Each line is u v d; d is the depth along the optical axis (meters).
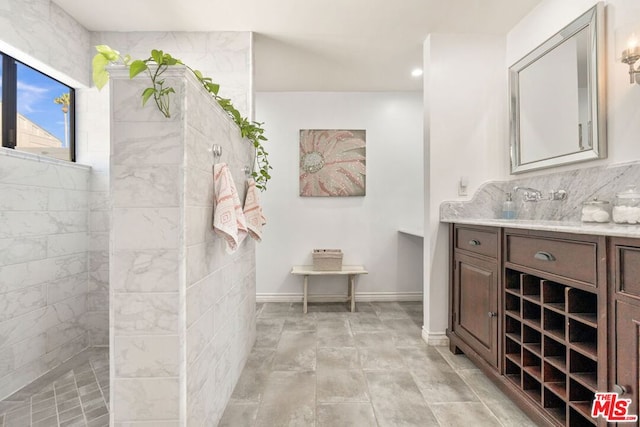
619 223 1.39
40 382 1.82
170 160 1.12
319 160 3.52
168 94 1.13
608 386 1.03
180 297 1.12
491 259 1.76
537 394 1.48
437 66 2.34
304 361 2.07
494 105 2.35
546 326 1.38
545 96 1.93
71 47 2.16
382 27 2.27
